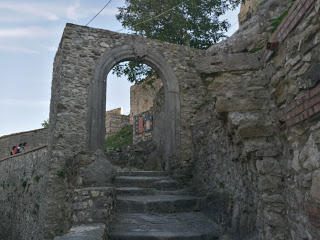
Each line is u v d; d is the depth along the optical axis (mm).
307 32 2482
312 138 2434
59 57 8711
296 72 2703
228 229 3980
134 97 18859
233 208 4086
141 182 6621
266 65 3385
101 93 8164
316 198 2350
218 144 4992
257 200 3396
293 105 2713
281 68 3031
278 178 3094
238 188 4035
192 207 5270
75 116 7785
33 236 8047
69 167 6715
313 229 2402
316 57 2391
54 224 6949
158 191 6047
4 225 11133
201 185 5852
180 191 6059
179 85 9266
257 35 3896
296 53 2697
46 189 7309
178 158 8523
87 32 8438
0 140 15383
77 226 3664
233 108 3391
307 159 2504
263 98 3365
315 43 2385
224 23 11969
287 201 2939
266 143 3221
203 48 12484
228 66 3494
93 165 5473
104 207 3990
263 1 5277
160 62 9156
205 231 4121
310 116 2389
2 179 12602
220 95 3459
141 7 11102
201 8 11523
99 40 8523
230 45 4312
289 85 2852
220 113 3547
